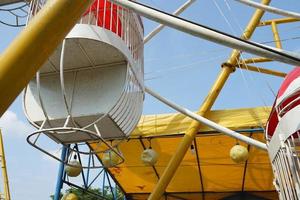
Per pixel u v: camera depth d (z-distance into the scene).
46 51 3.08
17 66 2.94
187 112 9.84
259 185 14.78
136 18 8.89
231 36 4.16
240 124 10.71
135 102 8.68
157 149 12.63
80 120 7.95
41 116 8.07
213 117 11.12
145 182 14.81
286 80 6.34
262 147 8.87
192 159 13.27
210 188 15.29
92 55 7.98
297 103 6.20
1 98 2.90
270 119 7.14
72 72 8.41
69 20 3.12
